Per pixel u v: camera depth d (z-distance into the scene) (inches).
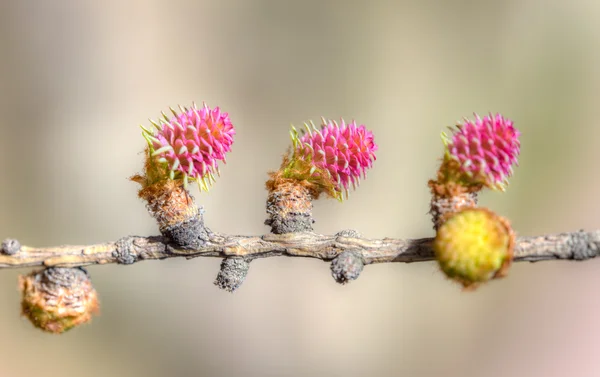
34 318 8.0
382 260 8.1
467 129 7.8
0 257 7.9
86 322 8.0
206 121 7.9
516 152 7.8
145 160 8.1
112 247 8.1
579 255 7.7
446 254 7.4
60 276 7.9
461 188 7.8
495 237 7.4
